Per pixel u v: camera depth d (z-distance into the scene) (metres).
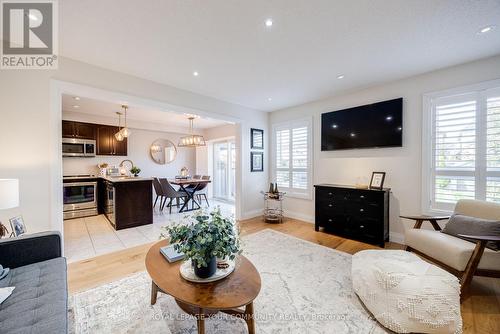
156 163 6.70
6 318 1.08
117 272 2.35
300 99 4.12
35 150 2.33
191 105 3.67
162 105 3.30
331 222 3.60
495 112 2.46
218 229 1.49
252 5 1.69
